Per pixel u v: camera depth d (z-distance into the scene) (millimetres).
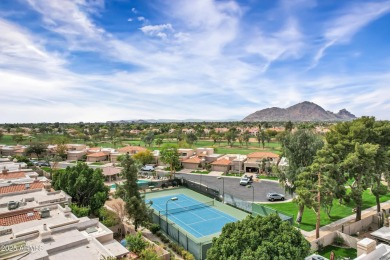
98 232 27328
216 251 21766
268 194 57312
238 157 95062
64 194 38875
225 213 50094
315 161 36750
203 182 74812
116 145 155500
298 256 20344
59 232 26359
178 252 33375
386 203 51375
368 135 42219
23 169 55812
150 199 59750
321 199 35781
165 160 84250
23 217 29328
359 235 37406
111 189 65812
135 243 28297
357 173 41469
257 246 20734
